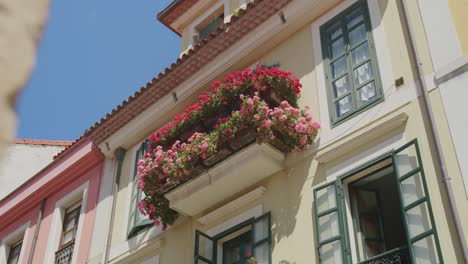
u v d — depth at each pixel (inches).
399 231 378.6
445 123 291.3
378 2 367.2
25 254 577.9
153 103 495.8
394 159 293.3
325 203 318.3
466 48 306.0
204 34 593.6
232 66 444.8
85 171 567.2
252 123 349.1
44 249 553.6
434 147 288.4
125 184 502.0
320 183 333.1
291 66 403.9
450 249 254.8
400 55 334.3
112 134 533.0
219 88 383.9
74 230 544.1
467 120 283.4
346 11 387.2
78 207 562.3
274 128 350.6
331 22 394.3
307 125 350.9
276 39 424.5
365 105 335.3
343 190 315.9
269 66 418.9
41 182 604.7
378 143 314.5
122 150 529.3
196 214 402.0
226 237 369.4
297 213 334.3
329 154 333.7
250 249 354.3
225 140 358.9
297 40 412.8
